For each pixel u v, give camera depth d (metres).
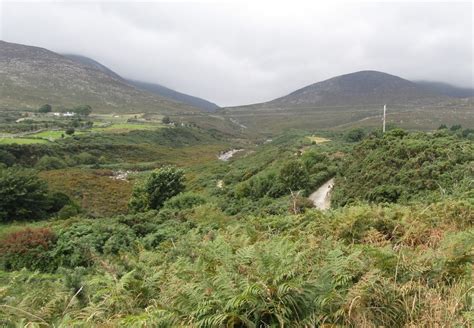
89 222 21.23
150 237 17.55
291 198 29.47
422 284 4.86
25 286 8.62
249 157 79.00
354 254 5.08
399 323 4.13
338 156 45.69
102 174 65.06
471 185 18.61
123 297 5.73
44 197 36.22
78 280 7.52
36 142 76.69
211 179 55.03
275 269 4.62
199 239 11.52
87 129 107.94
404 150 28.41
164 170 39.03
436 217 9.91
